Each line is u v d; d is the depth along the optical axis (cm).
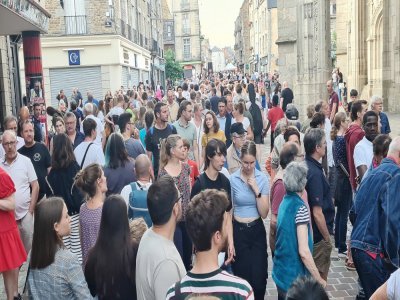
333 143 737
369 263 447
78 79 2788
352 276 656
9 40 1620
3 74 1503
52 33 2714
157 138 794
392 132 1625
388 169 452
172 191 337
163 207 330
